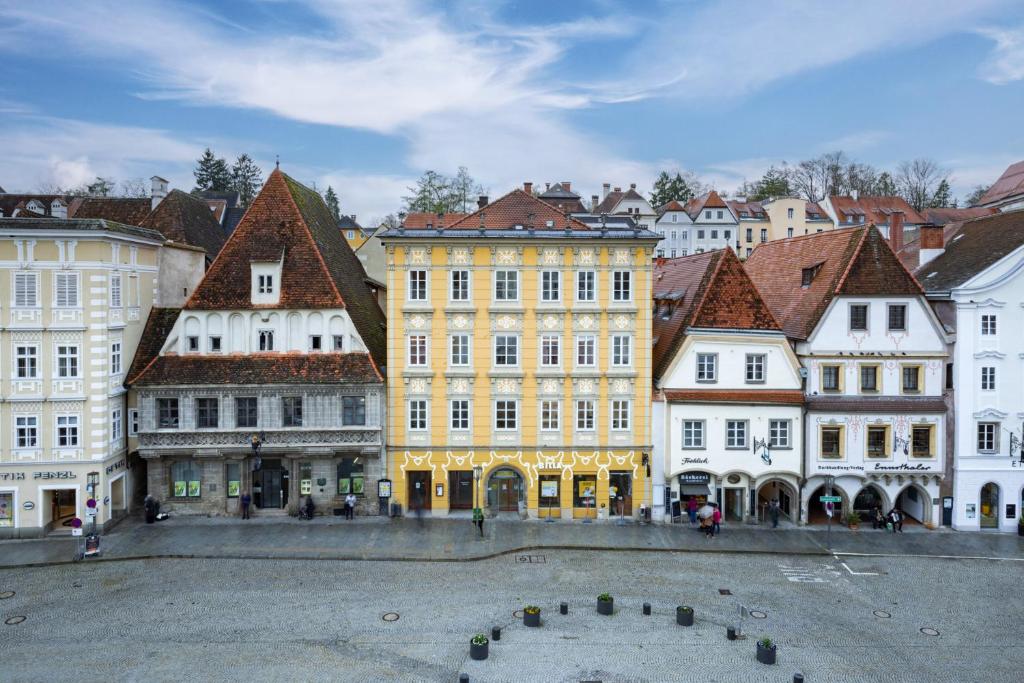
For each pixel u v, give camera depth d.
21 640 30.36
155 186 65.44
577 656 29.28
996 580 38.94
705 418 47.41
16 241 42.31
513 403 47.50
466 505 48.41
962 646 31.22
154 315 49.84
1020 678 28.52
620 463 47.75
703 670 28.33
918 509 48.69
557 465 47.69
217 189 138.50
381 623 32.25
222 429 45.97
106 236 42.94
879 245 48.19
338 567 39.09
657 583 37.72
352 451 46.34
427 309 46.66
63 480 43.06
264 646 29.98
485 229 47.41
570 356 47.31
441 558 40.34
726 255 49.78
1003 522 47.19
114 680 27.17
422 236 46.16
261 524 45.50
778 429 47.62
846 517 47.38
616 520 47.69
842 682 27.88
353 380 46.22
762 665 28.88
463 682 25.92
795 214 129.25
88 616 32.72
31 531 42.84
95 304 43.06
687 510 48.03
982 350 46.97
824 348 47.38
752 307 48.47
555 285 47.19
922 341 47.47
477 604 34.50
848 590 37.31
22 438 42.84
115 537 42.81
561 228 50.38
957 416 47.09
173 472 46.94
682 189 153.12
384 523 46.12
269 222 49.41
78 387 43.06
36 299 42.66
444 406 47.28
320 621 32.41
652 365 50.38
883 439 47.44
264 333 47.16
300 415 46.56
